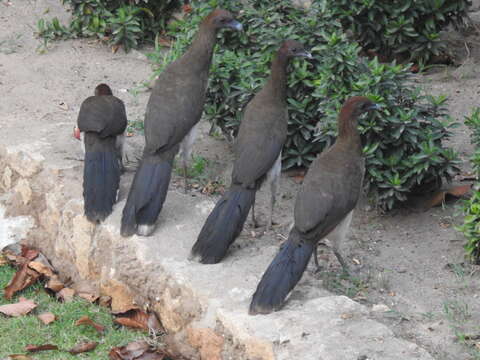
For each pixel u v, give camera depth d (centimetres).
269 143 460
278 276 430
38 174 486
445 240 468
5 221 488
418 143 472
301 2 567
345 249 467
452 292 448
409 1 536
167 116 465
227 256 451
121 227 457
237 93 493
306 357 415
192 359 437
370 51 555
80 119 470
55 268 474
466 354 425
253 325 424
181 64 477
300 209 438
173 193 478
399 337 429
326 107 479
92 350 439
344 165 445
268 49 497
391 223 477
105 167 468
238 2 521
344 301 431
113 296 457
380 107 454
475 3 590
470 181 489
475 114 477
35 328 446
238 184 456
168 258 449
